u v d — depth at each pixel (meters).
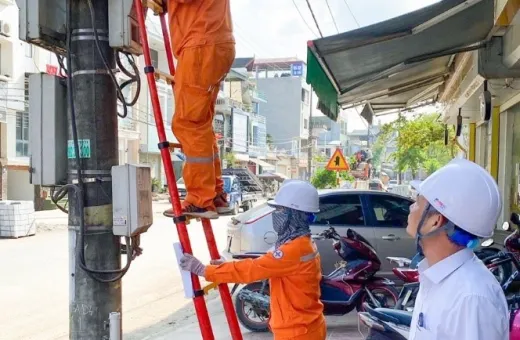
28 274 9.42
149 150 33.00
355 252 5.92
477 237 1.66
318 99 6.10
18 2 2.84
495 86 8.66
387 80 8.98
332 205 7.31
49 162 2.90
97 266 2.86
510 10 5.29
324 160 43.78
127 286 8.75
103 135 2.89
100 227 2.87
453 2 5.00
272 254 2.95
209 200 2.78
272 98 55.22
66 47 2.87
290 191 3.05
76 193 2.85
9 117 22.61
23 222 14.80
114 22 2.82
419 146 24.66
